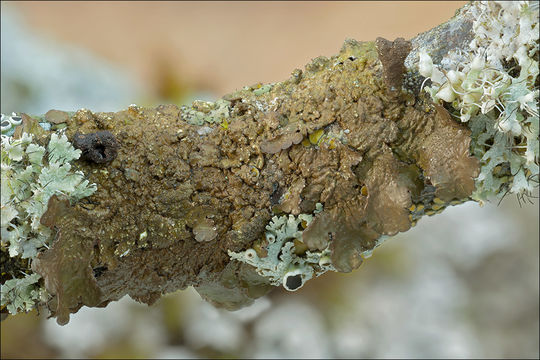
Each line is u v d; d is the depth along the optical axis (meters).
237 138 0.11
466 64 0.11
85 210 0.11
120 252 0.11
